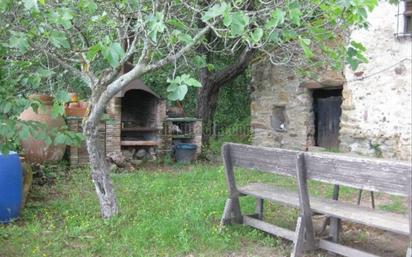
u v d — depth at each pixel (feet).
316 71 32.68
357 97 31.01
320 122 34.91
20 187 17.30
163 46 16.69
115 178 25.08
